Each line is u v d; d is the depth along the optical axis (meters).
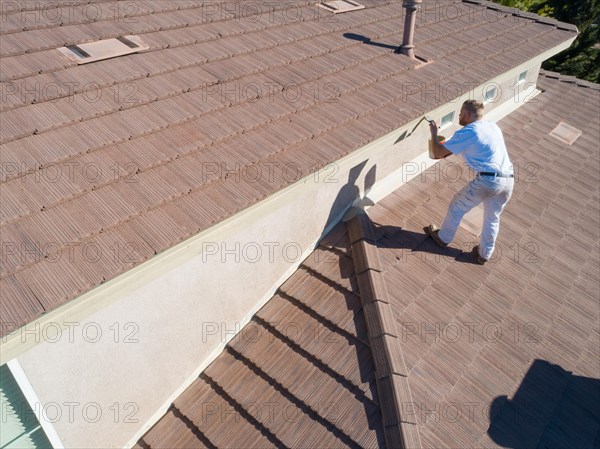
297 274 5.75
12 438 3.89
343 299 5.37
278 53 5.87
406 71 6.31
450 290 5.66
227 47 5.68
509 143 9.02
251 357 5.09
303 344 5.05
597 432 4.85
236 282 5.00
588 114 10.73
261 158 4.34
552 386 5.07
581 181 8.50
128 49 5.07
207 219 3.67
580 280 6.42
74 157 3.85
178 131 4.38
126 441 4.68
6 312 2.82
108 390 4.24
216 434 4.62
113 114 4.33
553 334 5.57
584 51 24.66
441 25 7.94
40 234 3.26
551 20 9.20
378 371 4.64
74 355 3.79
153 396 4.73
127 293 3.49
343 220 6.23
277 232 5.22
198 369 5.09
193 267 4.39
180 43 5.47
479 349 5.16
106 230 3.42
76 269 3.13
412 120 5.45
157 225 3.54
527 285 6.07
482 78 6.63
